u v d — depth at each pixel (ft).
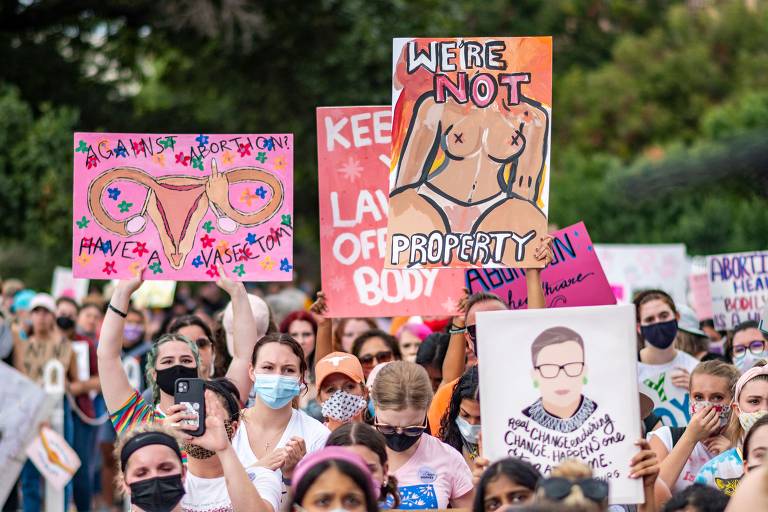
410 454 18.15
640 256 47.44
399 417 17.70
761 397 18.28
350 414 20.52
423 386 17.84
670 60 127.95
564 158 120.26
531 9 140.15
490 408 15.60
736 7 129.90
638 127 125.80
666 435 19.63
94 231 21.29
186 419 16.24
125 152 21.45
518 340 15.67
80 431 37.14
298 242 111.24
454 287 23.85
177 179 21.49
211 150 21.53
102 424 40.11
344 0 92.32
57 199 70.13
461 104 20.36
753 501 10.95
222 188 21.50
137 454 15.80
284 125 92.89
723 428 19.61
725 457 18.56
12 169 69.97
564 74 138.51
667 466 18.03
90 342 38.88
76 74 93.45
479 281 25.18
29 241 71.56
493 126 20.33
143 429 16.15
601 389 15.53
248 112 93.76
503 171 20.24
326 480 13.48
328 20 91.97
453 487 18.29
